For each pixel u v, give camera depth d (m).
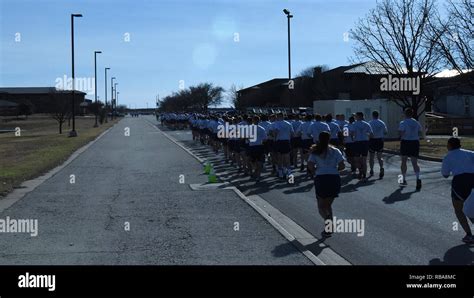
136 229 9.21
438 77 35.00
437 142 29.41
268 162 21.31
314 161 8.74
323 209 8.77
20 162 21.06
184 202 12.07
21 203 12.03
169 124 66.06
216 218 10.16
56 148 28.84
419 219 9.77
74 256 7.45
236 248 7.84
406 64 27.28
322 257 7.35
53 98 64.19
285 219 10.19
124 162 22.34
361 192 13.16
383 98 36.53
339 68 60.91
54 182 15.82
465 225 8.01
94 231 9.07
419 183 13.43
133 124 81.19
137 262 7.13
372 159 16.67
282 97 74.06
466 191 7.94
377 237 8.44
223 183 15.40
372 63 38.44
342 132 17.39
